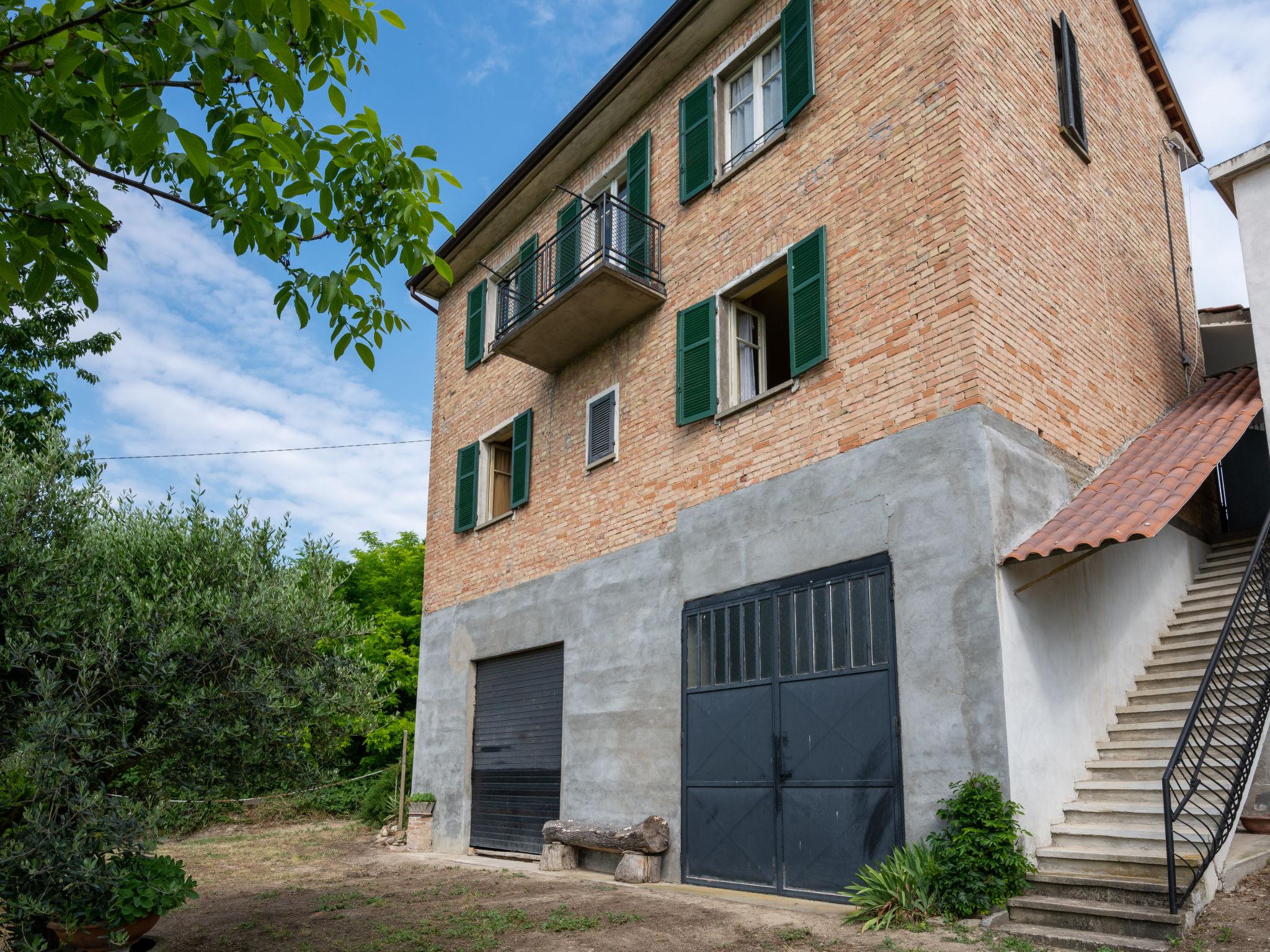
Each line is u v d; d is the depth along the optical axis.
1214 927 6.06
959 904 6.95
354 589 27.30
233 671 7.31
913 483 8.56
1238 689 8.25
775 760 9.21
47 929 6.39
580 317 12.59
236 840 16.45
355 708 7.95
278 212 4.57
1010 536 8.04
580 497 13.00
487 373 16.02
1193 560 11.55
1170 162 13.66
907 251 9.16
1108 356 10.52
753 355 11.63
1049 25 10.97
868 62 10.04
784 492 9.82
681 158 12.36
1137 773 7.96
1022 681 7.67
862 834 8.23
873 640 8.58
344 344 4.97
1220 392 11.44
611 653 11.73
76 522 6.99
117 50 3.99
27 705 6.20
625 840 10.33
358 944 7.42
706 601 10.48
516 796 13.23
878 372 9.16
